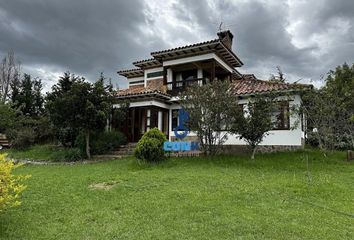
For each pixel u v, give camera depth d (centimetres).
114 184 1002
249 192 862
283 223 620
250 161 1374
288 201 786
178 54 2105
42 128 2291
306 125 1670
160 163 1375
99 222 640
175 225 612
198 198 800
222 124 1452
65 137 1962
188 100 1478
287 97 1600
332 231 584
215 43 1947
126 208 732
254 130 1384
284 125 1625
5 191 593
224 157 1470
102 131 1822
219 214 673
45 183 1020
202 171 1174
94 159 1719
